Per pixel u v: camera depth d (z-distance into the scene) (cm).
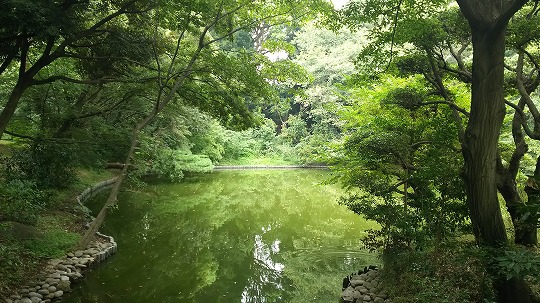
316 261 888
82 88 1120
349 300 620
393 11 666
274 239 1088
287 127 3419
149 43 954
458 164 626
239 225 1254
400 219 654
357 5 683
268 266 869
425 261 601
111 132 1062
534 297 478
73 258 750
